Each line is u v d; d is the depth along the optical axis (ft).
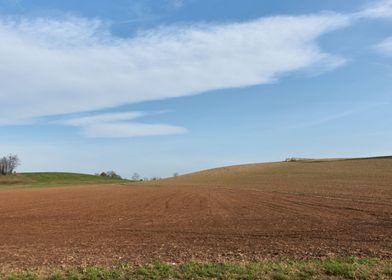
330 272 32.94
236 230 68.54
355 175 247.70
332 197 135.64
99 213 108.17
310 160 426.92
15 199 168.35
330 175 258.78
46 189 263.90
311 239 56.75
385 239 55.16
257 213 96.89
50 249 51.85
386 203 111.65
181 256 43.75
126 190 228.84
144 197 169.58
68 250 50.44
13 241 61.05
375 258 39.83
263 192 173.17
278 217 87.35
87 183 404.36
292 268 34.24
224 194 171.63
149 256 44.14
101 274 33.73
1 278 33.45
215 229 70.49
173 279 32.19
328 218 83.15
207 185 252.62
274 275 32.19
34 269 37.35
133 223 83.87
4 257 45.73
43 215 104.88
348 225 71.92
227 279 31.73
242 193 172.96
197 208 116.37
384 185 179.93
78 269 36.40
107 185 319.06
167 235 64.28
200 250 48.11
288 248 48.60
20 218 98.17
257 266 35.27
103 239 61.31
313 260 38.96
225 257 42.63
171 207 122.31
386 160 333.21
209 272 33.50
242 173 343.87
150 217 95.45
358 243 52.03
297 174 286.66
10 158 481.87
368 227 68.80
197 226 75.82
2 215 105.60
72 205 136.26
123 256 44.37
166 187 249.14
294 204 117.29
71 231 72.95
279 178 267.80
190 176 366.84
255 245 51.78
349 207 103.76
